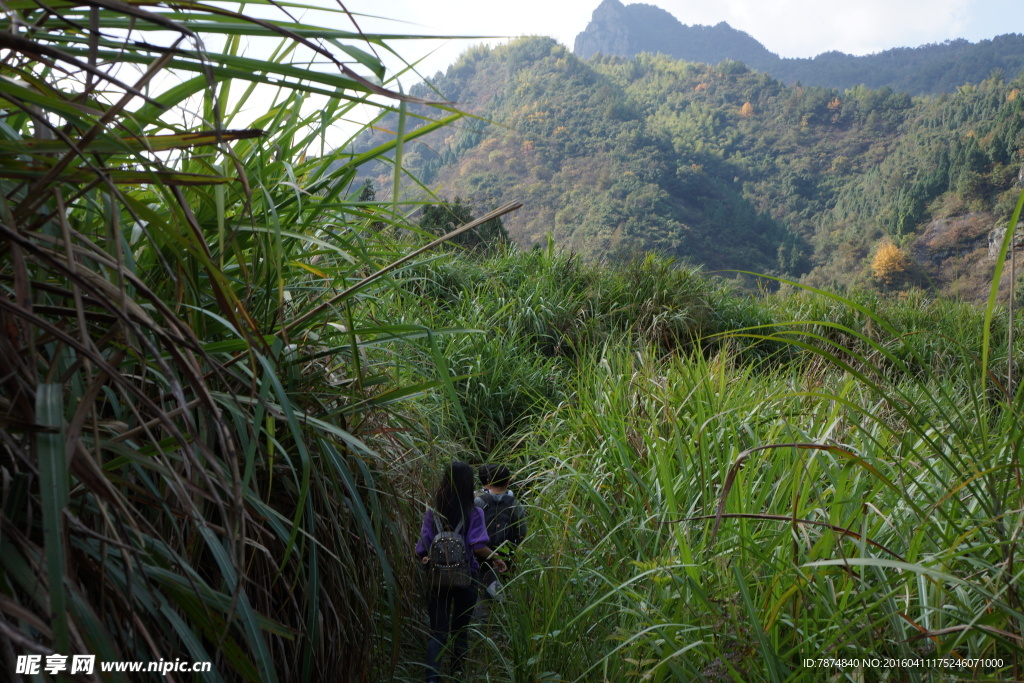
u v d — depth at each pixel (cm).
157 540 148
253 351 146
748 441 356
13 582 125
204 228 192
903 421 355
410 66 164
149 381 153
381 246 290
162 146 119
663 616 225
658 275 1066
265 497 202
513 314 897
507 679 329
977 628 171
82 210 181
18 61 126
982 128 10175
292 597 181
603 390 534
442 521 362
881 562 170
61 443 97
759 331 1073
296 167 221
